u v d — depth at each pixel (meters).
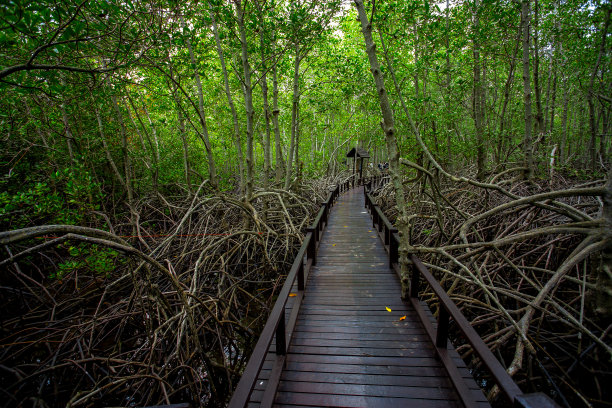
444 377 2.62
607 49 8.32
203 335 4.65
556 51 10.67
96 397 3.53
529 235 3.68
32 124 6.90
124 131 8.82
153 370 3.48
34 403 3.16
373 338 3.24
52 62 3.72
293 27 7.27
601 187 3.37
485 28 8.24
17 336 4.45
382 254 6.29
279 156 10.68
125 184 9.91
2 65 3.64
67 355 4.11
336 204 13.73
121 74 6.36
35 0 2.42
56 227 2.48
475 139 10.52
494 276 5.27
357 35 12.30
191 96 10.86
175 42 5.50
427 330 3.12
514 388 1.41
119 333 4.55
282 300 2.70
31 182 7.38
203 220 8.43
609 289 3.48
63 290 6.11
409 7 6.86
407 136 10.06
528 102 6.88
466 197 8.36
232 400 1.62
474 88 10.41
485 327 4.97
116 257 6.12
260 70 9.66
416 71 9.12
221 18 6.78
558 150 10.77
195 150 13.24
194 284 5.10
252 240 7.71
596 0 6.86
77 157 7.07
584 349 3.61
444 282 5.69
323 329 3.46
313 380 2.63
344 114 20.38
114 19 3.59
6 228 6.32
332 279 4.99
